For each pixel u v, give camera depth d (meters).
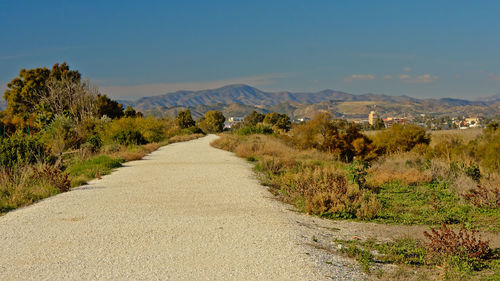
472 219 9.62
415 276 5.68
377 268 5.99
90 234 7.18
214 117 119.50
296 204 10.53
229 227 7.81
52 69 58.44
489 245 7.37
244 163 21.62
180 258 5.93
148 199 10.82
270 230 7.64
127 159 23.00
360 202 10.12
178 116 101.06
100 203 10.20
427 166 17.44
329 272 5.53
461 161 17.42
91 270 5.39
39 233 7.25
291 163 18.56
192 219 8.45
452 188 13.34
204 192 12.09
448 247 6.60
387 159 24.02
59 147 21.06
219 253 6.19
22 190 10.96
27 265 5.58
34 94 55.06
